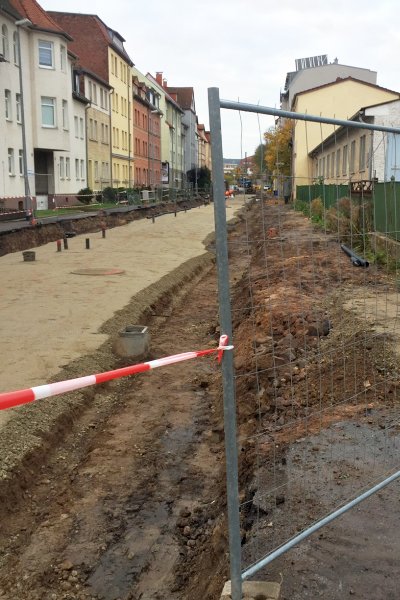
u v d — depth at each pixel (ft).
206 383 27.71
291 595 9.67
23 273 52.16
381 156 24.31
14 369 26.22
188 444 21.65
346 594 9.69
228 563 11.75
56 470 19.61
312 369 22.11
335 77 167.63
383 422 16.58
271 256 45.37
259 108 8.60
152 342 35.06
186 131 302.25
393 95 121.19
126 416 24.26
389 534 11.30
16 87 97.40
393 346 21.99
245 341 29.17
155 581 14.23
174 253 70.44
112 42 151.94
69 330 32.96
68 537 16.02
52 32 105.60
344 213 15.35
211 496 17.92
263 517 12.28
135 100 183.73
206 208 185.78
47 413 21.97
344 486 13.17
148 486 18.67
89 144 135.95
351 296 30.60
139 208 129.29
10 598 13.64
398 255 23.70
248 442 17.35
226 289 8.33
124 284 47.03
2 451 18.56
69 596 13.76
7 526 16.29
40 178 113.19
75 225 90.89
